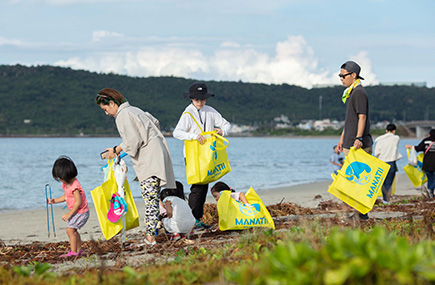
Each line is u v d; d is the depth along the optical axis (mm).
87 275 4473
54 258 6484
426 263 2818
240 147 98125
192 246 6555
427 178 13297
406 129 187625
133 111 6801
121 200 6785
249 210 7617
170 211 7047
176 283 3961
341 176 7133
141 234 8375
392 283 2840
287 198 14688
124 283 3965
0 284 4137
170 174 7031
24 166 39781
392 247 2994
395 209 10078
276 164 39625
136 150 6711
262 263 3979
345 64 7777
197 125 7777
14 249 7289
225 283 3477
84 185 22688
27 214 12875
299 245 3080
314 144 127500
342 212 8008
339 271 2719
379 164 7117
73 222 6625
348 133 7609
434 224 6234
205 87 7844
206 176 7500
